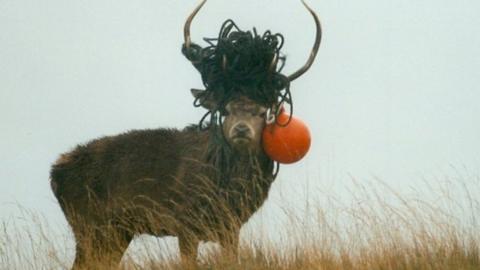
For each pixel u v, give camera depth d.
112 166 31.83
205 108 30.11
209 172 29.80
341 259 24.80
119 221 31.48
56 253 27.80
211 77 29.70
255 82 29.23
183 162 30.53
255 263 25.12
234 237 27.14
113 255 29.77
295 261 24.94
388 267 24.00
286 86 29.67
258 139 29.48
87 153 32.59
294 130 29.19
